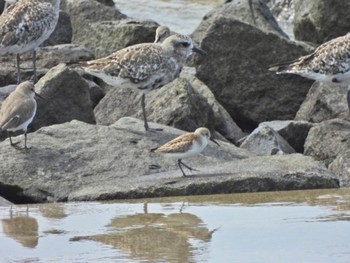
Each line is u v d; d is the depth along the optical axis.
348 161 16.17
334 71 18.94
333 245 11.81
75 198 14.77
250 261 11.23
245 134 20.28
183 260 11.30
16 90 16.45
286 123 18.81
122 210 13.88
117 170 15.69
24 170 15.47
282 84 21.05
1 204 14.51
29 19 19.75
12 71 20.91
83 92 18.78
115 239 12.23
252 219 13.16
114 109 19.47
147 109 18.80
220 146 17.02
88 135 16.52
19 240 12.24
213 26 21.05
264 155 17.28
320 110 19.52
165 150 15.38
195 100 18.56
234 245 11.90
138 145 16.38
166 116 18.33
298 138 18.69
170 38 18.02
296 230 12.52
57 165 15.66
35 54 20.73
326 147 17.50
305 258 11.30
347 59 18.81
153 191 14.78
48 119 18.50
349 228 12.56
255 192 14.95
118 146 16.25
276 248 11.73
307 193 14.81
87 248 11.84
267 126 17.91
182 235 12.40
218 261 11.24
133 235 12.42
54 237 12.36
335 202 14.11
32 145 16.09
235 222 13.02
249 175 15.10
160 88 18.97
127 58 17.56
